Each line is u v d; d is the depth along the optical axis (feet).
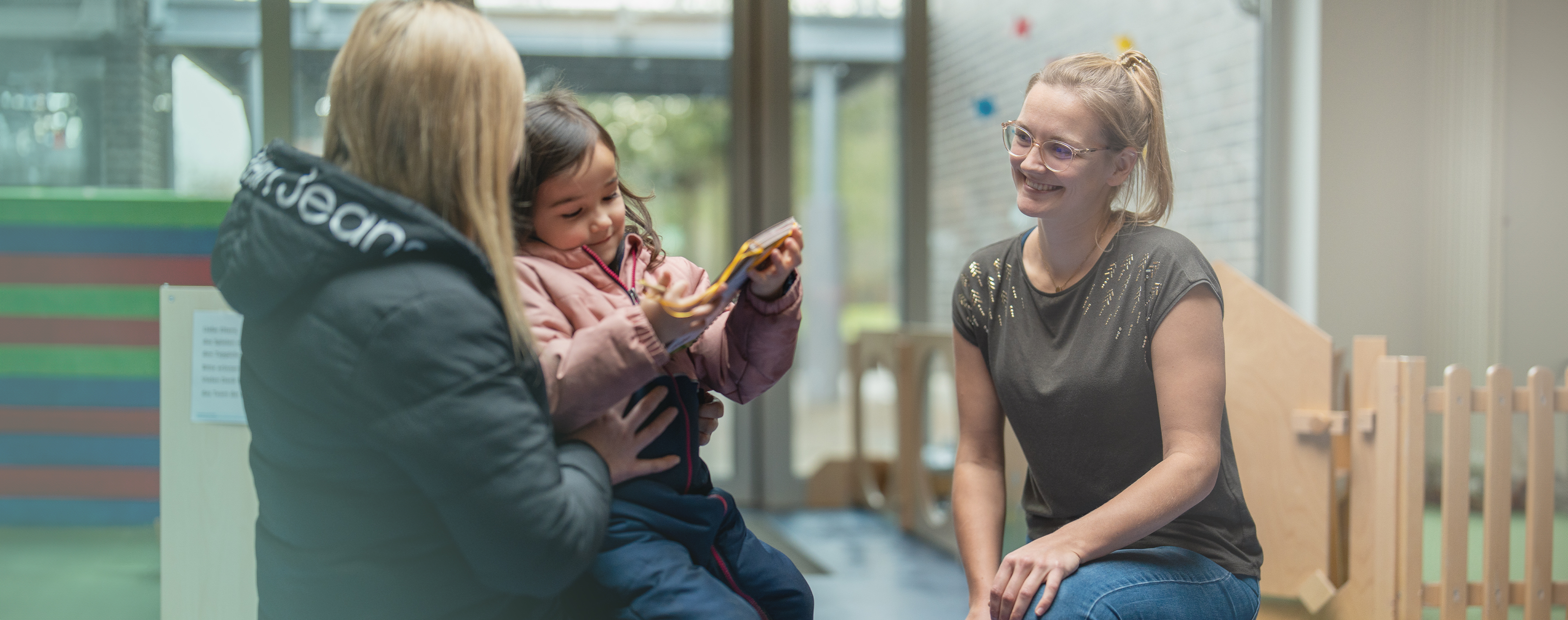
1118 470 4.56
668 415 3.81
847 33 14.92
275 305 3.11
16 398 9.30
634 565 3.62
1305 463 7.09
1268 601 7.24
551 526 3.08
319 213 3.05
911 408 13.12
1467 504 6.85
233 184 11.94
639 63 14.40
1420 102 11.97
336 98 3.30
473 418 2.99
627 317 3.42
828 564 11.34
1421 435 6.74
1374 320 11.90
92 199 9.22
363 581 3.19
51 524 9.46
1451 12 11.85
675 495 3.83
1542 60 12.10
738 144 14.75
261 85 11.89
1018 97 14.96
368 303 3.00
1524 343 12.10
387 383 2.98
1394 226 11.93
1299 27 12.04
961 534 4.74
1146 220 4.70
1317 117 11.77
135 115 11.78
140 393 9.39
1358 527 6.96
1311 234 11.86
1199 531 4.56
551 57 14.11
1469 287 11.92
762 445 15.24
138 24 11.75
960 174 14.92
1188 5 13.47
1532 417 6.91
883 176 15.16
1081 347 4.50
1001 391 4.77
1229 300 7.47
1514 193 12.07
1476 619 7.97
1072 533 4.18
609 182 3.94
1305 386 7.10
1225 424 4.65
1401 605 6.82
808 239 15.02
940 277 14.92
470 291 3.10
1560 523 11.37
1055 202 4.46
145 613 8.32
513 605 3.38
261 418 3.21
